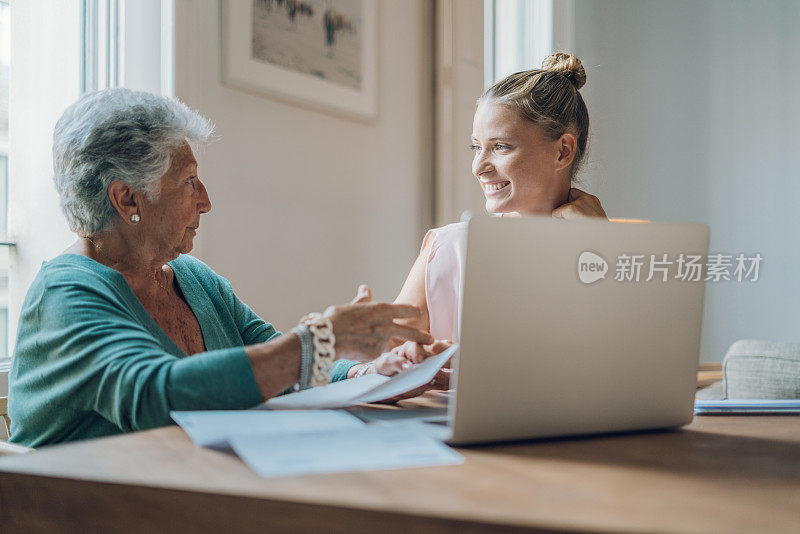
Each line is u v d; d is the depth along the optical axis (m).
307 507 0.68
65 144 1.41
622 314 1.00
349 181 3.17
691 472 0.81
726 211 4.79
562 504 0.67
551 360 0.95
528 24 4.17
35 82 2.36
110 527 0.76
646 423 1.04
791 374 2.00
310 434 0.90
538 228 0.93
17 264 2.33
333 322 1.15
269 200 2.78
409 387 1.10
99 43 2.36
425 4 3.62
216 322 1.69
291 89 2.84
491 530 0.62
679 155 4.74
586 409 0.99
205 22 2.51
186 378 1.09
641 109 4.66
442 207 3.63
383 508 0.65
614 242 0.98
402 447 0.87
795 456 0.90
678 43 4.74
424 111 3.61
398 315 1.21
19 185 2.34
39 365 1.26
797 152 4.73
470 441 0.92
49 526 0.79
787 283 4.75
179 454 0.85
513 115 1.86
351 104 3.14
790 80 4.74
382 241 3.35
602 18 4.51
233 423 0.93
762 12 4.76
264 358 1.11
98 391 1.16
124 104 1.42
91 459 0.83
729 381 2.11
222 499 0.71
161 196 1.44
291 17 2.84
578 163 1.96
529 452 0.90
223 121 2.59
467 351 0.90
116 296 1.33
